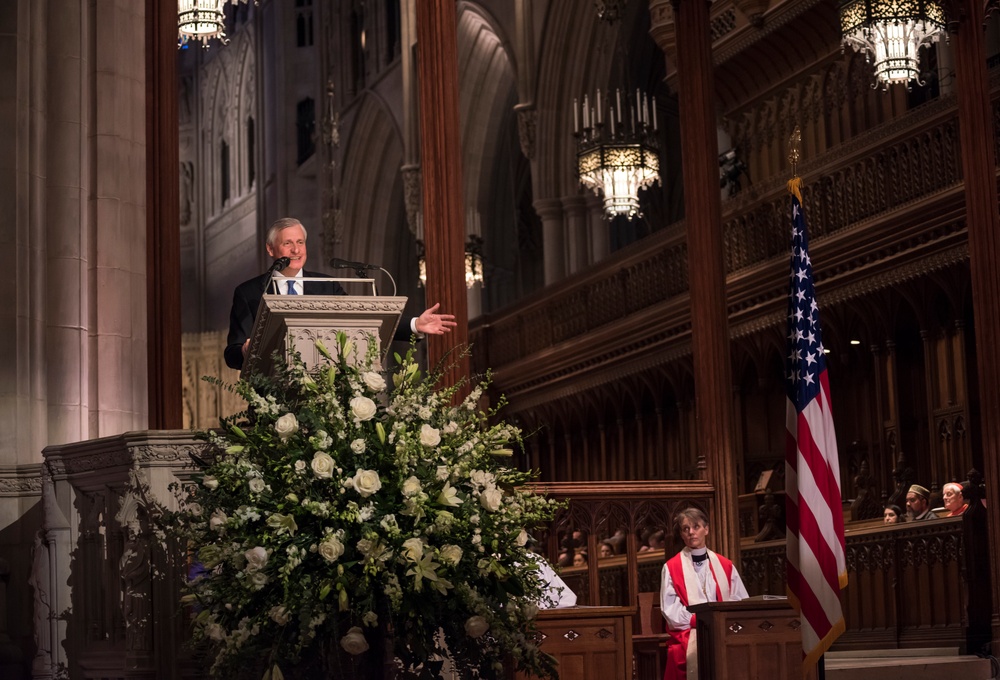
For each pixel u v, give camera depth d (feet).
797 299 27.96
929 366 59.52
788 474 27.30
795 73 75.15
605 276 83.25
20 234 34.40
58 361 35.19
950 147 56.59
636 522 35.63
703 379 39.04
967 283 56.34
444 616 20.92
